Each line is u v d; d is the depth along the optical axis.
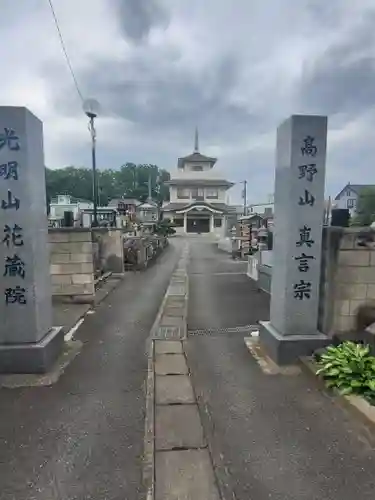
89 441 3.13
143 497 2.53
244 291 9.67
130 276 12.27
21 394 3.96
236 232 21.45
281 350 4.72
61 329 5.18
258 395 3.97
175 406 3.73
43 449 3.02
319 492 2.58
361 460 2.90
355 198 34.41
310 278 4.76
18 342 4.45
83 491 2.58
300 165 4.57
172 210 42.66
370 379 3.78
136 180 63.66
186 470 2.79
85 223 21.73
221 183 44.88
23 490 2.58
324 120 4.52
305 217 4.67
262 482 2.67
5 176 4.22
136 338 5.89
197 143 48.78
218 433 3.27
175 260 17.48
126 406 3.73
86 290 7.96
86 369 4.65
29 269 4.36
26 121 4.18
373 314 5.01
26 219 4.30
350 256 4.94
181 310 7.63
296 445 3.10
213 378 4.40
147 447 3.06
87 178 54.38
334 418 3.51
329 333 4.97
